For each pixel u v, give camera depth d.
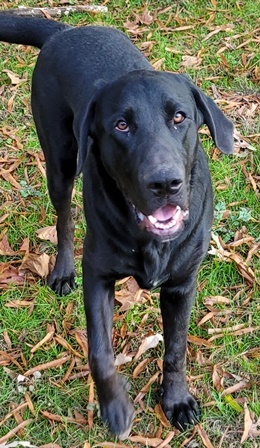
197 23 2.31
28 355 1.52
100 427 1.41
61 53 1.50
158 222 1.18
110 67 1.44
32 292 1.63
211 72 2.12
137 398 1.45
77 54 1.47
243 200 1.78
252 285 1.62
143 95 1.20
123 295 1.60
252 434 1.39
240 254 1.68
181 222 1.19
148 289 1.33
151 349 1.52
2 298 1.61
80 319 1.57
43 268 1.65
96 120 1.25
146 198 1.15
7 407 1.45
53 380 1.48
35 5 2.40
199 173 1.29
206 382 1.46
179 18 2.33
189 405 1.42
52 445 1.39
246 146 1.89
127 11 2.37
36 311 1.59
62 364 1.50
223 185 1.80
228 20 2.32
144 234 1.25
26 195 1.81
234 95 2.05
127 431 1.28
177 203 1.15
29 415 1.43
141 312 1.57
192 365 1.49
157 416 1.42
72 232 1.63
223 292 1.61
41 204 1.79
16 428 1.41
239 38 2.25
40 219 1.76
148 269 1.29
